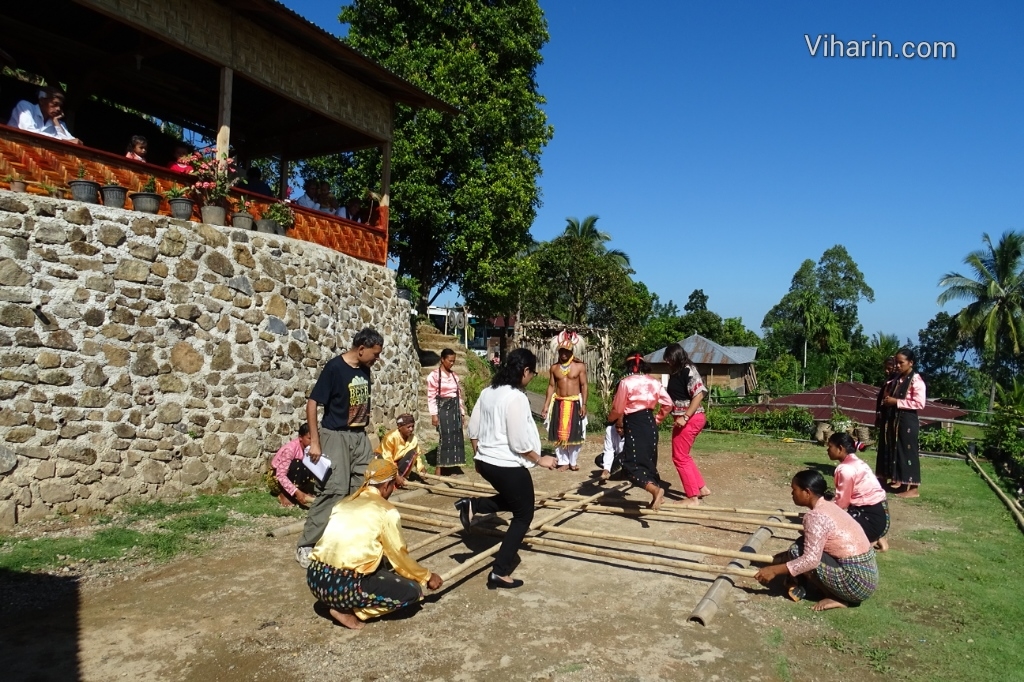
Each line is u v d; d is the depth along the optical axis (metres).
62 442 6.20
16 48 9.95
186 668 3.58
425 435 12.05
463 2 17.31
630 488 8.26
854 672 3.63
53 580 4.80
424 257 18.75
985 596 4.81
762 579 4.63
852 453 5.72
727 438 14.14
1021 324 38.44
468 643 3.90
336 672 3.54
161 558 5.33
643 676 3.53
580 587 4.84
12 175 6.56
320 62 10.09
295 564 5.24
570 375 8.83
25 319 6.06
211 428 7.46
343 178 17.17
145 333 6.93
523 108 17.91
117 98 11.98
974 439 12.45
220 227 7.87
